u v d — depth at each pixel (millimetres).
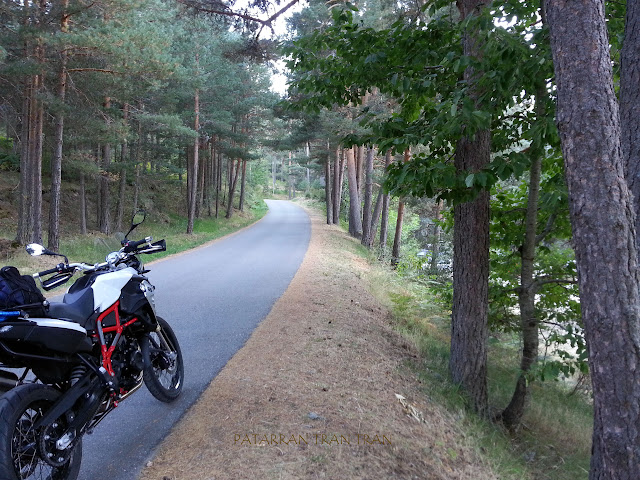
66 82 15492
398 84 5699
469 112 4293
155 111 24859
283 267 14086
